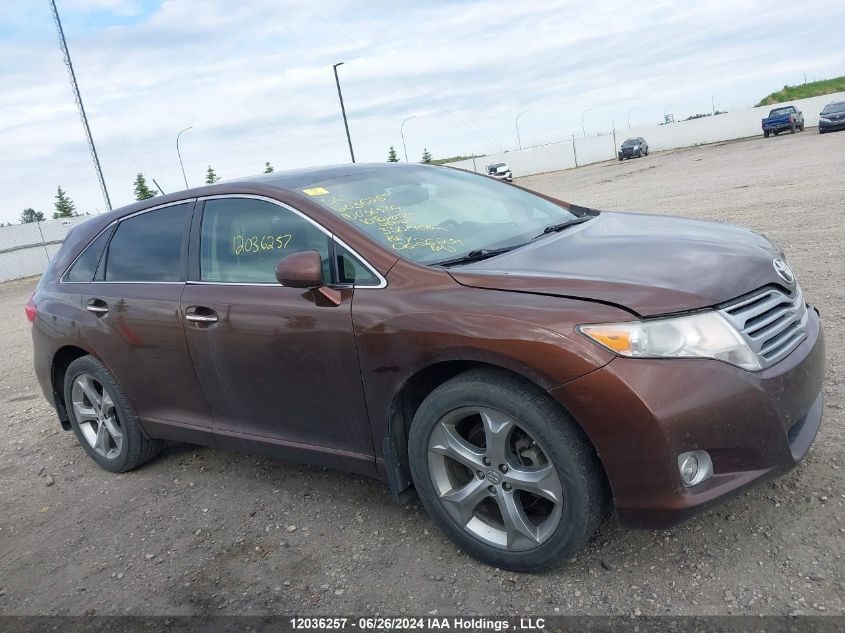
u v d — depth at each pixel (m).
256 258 3.56
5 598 3.39
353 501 3.76
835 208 10.53
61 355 4.76
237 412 3.77
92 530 3.95
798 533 2.81
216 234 3.79
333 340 3.14
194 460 4.73
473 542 2.96
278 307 3.34
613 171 40.12
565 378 2.50
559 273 2.83
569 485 2.61
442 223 3.56
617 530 3.07
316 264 3.02
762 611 2.45
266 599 3.01
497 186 4.37
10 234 32.66
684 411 2.44
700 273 2.75
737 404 2.49
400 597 2.87
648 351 2.47
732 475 2.56
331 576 3.10
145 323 4.00
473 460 2.88
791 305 2.93
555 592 2.74
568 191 27.52
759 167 21.75
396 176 4.02
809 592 2.50
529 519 2.86
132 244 4.29
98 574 3.46
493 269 2.96
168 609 3.06
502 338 2.61
